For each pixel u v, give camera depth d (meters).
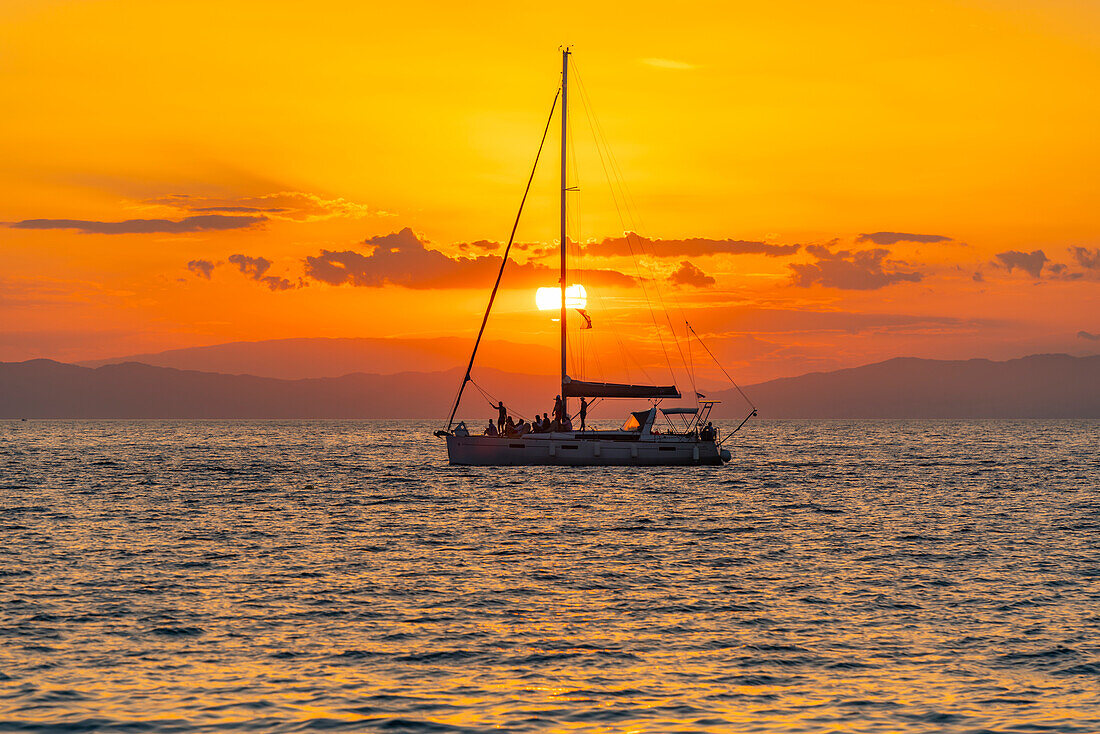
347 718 51.72
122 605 77.56
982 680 58.53
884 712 53.00
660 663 61.97
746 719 51.91
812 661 62.47
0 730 49.56
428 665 61.41
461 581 88.94
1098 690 56.62
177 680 57.84
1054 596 82.12
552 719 51.88
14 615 73.31
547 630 70.12
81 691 55.66
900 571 94.44
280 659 62.53
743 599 80.94
